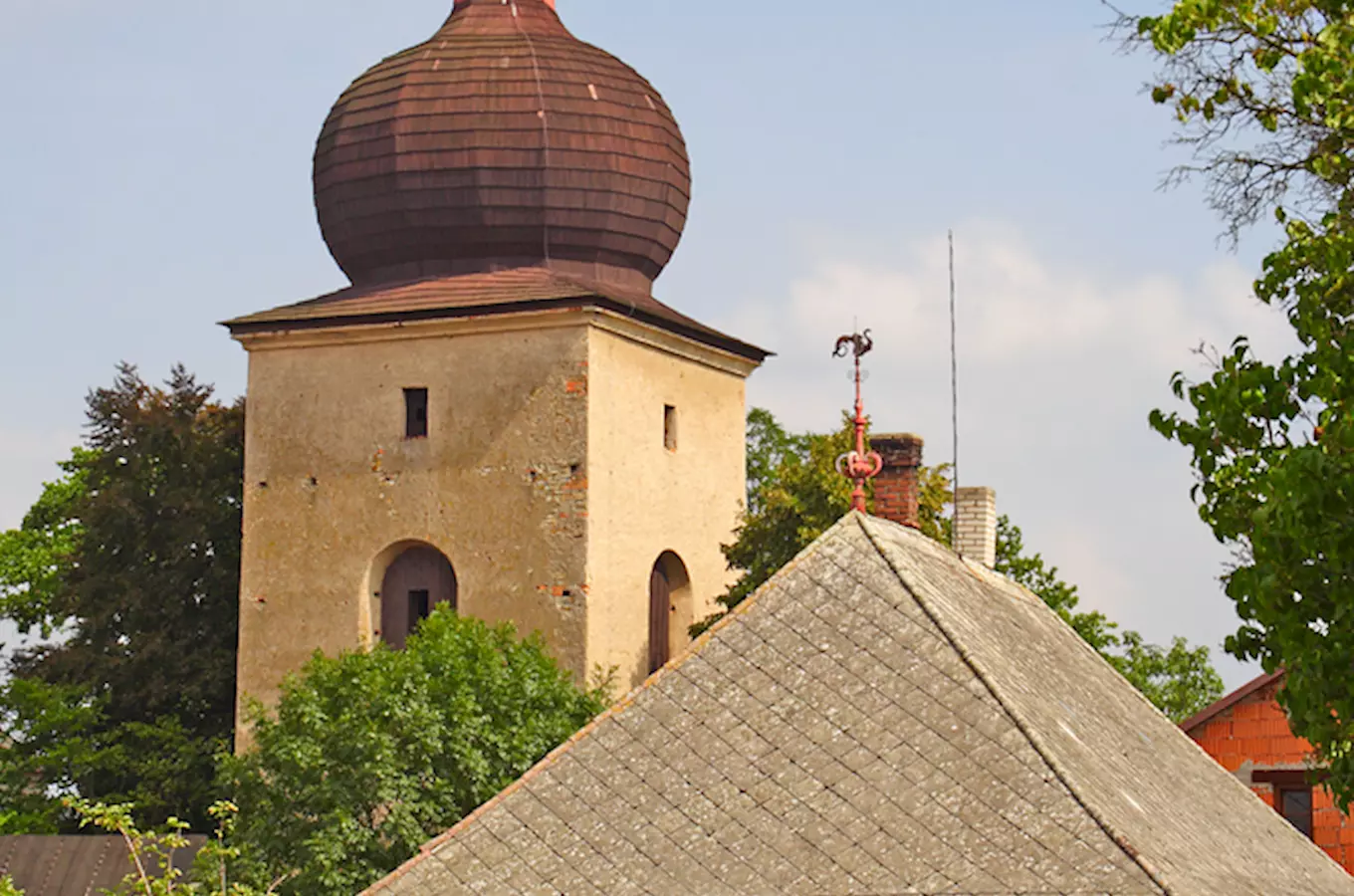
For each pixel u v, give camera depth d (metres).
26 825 56.12
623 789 23.62
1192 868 22.53
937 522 51.22
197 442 60.91
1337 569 18.61
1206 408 20.38
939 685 23.55
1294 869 27.77
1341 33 19.20
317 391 50.19
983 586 28.67
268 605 50.06
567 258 50.81
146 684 58.16
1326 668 18.91
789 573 25.17
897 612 24.41
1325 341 19.86
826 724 23.50
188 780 56.41
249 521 50.47
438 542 48.72
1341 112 19.22
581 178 50.28
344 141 50.94
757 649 24.45
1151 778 25.95
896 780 22.77
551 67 50.84
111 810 28.56
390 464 49.41
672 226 52.00
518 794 23.95
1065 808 22.11
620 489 48.84
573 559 47.50
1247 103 20.89
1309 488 18.20
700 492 52.31
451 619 43.91
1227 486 20.16
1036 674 26.23
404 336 49.41
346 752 38.59
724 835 22.83
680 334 51.34
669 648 51.66
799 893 22.05
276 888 37.97
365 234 51.06
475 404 48.78
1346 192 20.47
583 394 47.88
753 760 23.42
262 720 40.31
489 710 40.75
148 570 59.47
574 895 22.81
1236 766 42.88
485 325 48.66
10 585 71.31
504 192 50.00
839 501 49.31
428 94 50.47
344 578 49.47
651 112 51.53
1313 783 21.59
